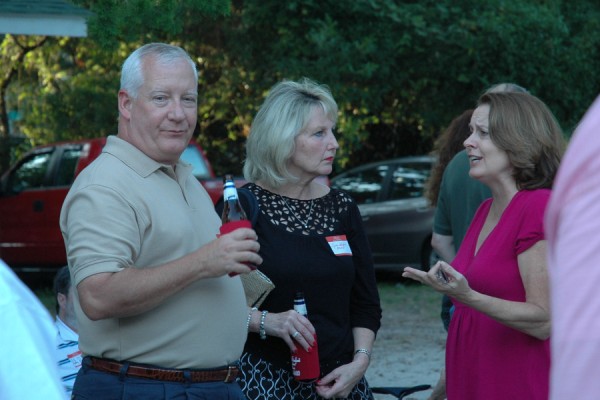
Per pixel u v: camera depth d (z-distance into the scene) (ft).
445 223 18.57
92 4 30.07
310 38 52.03
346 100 53.16
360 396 14.84
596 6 58.18
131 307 11.05
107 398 11.48
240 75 57.26
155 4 27.50
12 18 31.24
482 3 53.67
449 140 19.86
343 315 14.55
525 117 13.39
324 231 14.67
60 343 17.22
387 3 52.34
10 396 6.03
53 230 45.91
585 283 4.79
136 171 11.79
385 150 63.41
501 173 13.57
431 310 41.81
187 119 12.17
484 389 13.28
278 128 14.53
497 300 12.68
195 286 11.75
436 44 53.26
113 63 56.59
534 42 53.57
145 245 11.58
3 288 6.25
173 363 11.57
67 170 45.93
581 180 4.93
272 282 14.10
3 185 47.39
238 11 55.72
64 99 57.21
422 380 28.89
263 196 14.74
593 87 57.16
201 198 12.73
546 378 12.98
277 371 14.16
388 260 48.60
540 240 12.88
